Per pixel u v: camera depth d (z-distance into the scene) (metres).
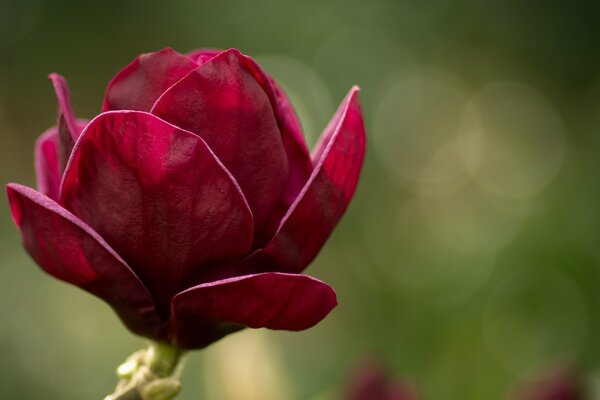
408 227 2.49
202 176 0.61
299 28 2.41
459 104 2.72
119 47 2.43
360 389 0.83
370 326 1.92
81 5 2.36
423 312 1.63
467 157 2.72
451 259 1.83
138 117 0.61
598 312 1.69
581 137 2.40
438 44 2.60
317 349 1.86
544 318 1.67
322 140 0.67
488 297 1.72
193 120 0.62
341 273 2.42
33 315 1.87
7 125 2.42
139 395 0.64
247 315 0.62
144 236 0.62
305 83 2.46
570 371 0.88
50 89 2.41
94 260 0.62
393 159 2.66
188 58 0.63
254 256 0.62
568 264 1.76
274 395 0.84
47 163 0.67
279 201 0.64
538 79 2.66
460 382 1.12
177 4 2.36
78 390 1.83
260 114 0.62
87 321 1.91
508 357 1.25
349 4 2.44
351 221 2.50
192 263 0.62
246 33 2.39
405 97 2.63
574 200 1.85
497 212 1.95
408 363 1.49
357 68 2.51
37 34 2.36
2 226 1.99
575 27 2.54
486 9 2.56
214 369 0.85
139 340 1.92
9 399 1.75
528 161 2.65
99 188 0.62
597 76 2.58
